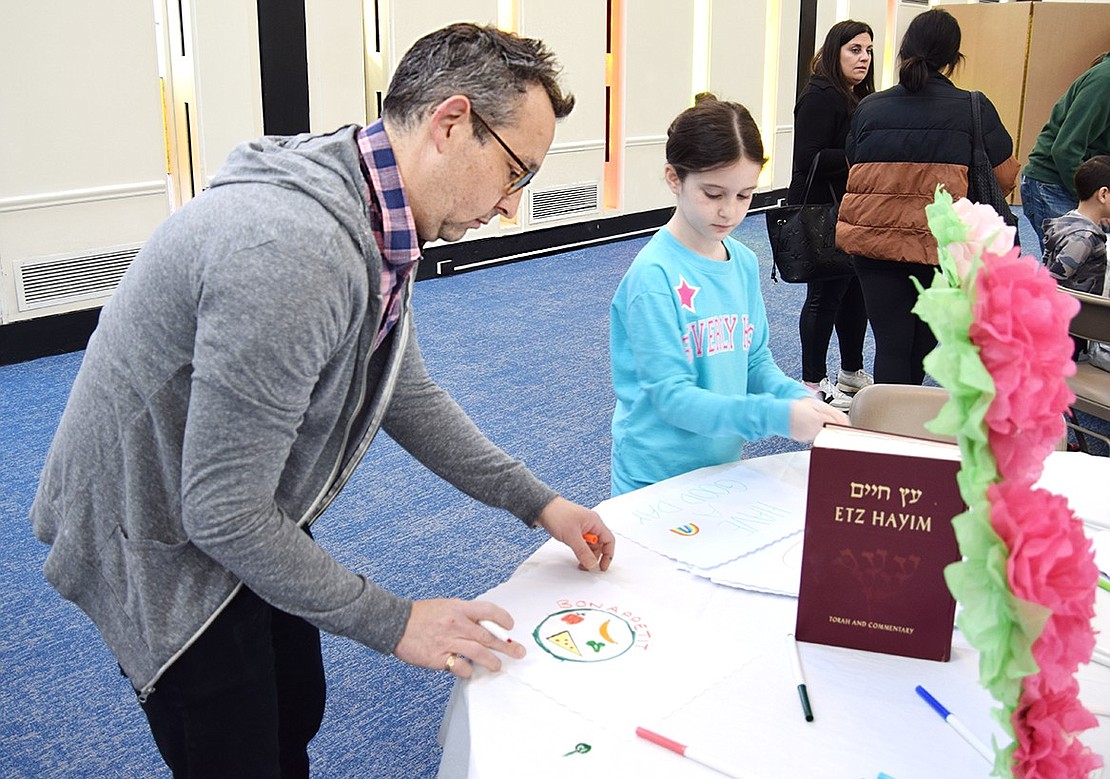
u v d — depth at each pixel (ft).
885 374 11.04
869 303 11.05
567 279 20.35
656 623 4.00
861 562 3.76
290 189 3.38
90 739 6.94
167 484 3.65
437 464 4.69
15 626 8.23
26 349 14.92
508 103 3.59
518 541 9.62
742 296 6.08
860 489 3.70
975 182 10.24
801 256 12.28
